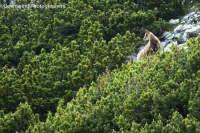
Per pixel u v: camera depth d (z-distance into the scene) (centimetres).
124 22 8025
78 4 8550
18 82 7019
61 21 8319
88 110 5103
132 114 4891
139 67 5694
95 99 5475
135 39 7575
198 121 4562
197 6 8119
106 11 8369
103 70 7125
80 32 8012
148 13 8012
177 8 8281
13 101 6794
